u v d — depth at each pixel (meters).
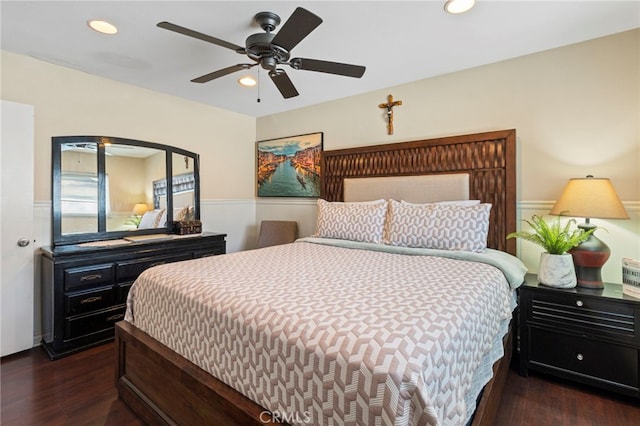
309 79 3.14
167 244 3.13
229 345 1.35
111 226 3.14
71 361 2.43
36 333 2.69
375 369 0.92
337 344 1.03
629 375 1.89
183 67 2.83
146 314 1.87
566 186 2.30
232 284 1.58
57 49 2.49
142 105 3.38
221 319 1.38
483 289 1.56
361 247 2.71
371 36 2.29
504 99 2.74
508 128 2.72
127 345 1.91
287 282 1.61
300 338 1.11
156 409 1.66
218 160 4.16
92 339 2.65
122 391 1.92
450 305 1.27
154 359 1.69
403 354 0.94
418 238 2.56
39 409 1.86
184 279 1.71
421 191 3.05
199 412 1.42
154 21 2.09
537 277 2.41
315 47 2.45
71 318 2.54
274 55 1.94
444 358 1.01
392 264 2.05
